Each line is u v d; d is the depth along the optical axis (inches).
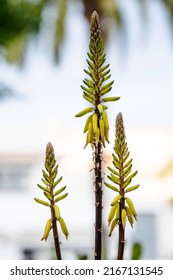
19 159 1166.3
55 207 58.4
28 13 402.3
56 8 818.8
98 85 59.3
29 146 1195.3
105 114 58.9
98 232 58.1
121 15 820.6
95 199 57.8
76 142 930.1
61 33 844.6
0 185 1173.1
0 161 1146.0
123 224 56.9
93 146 58.9
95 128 58.4
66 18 833.5
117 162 58.2
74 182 1093.8
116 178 58.1
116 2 812.6
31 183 1151.0
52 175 58.7
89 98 59.5
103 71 59.4
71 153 884.6
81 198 1098.1
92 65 59.3
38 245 1071.6
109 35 819.4
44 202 58.6
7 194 1146.7
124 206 58.0
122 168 58.1
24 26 404.2
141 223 1077.8
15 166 1165.1
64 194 58.9
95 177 58.0
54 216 58.5
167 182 947.3
